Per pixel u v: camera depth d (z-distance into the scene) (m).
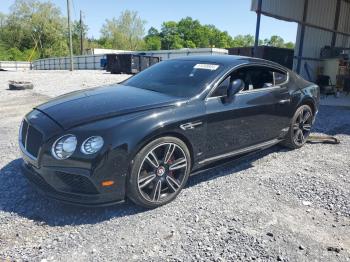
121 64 31.48
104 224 2.96
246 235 2.85
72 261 2.46
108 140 2.86
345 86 16.06
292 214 3.25
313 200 3.57
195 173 3.69
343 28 20.19
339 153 5.30
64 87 13.67
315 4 16.78
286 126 4.90
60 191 2.92
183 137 3.36
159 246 2.67
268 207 3.37
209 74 3.87
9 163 4.28
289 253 2.64
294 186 3.90
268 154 5.09
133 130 2.96
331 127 7.24
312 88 5.46
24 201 3.29
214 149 3.74
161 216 3.12
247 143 4.20
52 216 3.05
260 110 4.25
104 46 84.19
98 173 2.83
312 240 2.83
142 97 3.54
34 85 14.30
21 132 3.43
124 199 3.06
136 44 86.25
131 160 2.98
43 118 3.19
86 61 53.22
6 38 78.38
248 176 4.16
